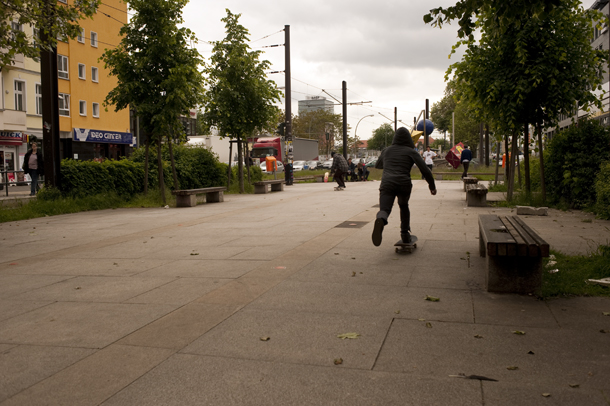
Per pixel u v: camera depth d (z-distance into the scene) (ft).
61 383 10.64
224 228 34.09
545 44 39.42
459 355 11.62
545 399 9.49
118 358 11.92
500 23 22.12
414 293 16.84
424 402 9.45
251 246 26.58
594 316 14.08
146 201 54.24
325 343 12.54
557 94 39.47
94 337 13.41
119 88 53.11
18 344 13.03
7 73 111.75
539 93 41.19
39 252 27.17
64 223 39.96
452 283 18.02
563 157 41.42
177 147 68.80
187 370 11.13
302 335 13.14
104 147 142.41
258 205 50.93
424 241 26.48
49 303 16.87
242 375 10.80
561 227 30.14
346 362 11.37
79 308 16.16
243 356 11.84
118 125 146.61
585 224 31.42
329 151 298.97
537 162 50.85
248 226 34.65
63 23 41.55
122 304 16.46
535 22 38.55
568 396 9.59
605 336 12.60
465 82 43.86
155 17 52.16
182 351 12.25
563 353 11.60
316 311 15.16
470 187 44.52
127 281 19.66
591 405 9.24
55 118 50.57
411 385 10.16
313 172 154.92
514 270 16.46
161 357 11.90
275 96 72.02
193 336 13.26
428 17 21.52
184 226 35.91
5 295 18.13
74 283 19.65
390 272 19.88
